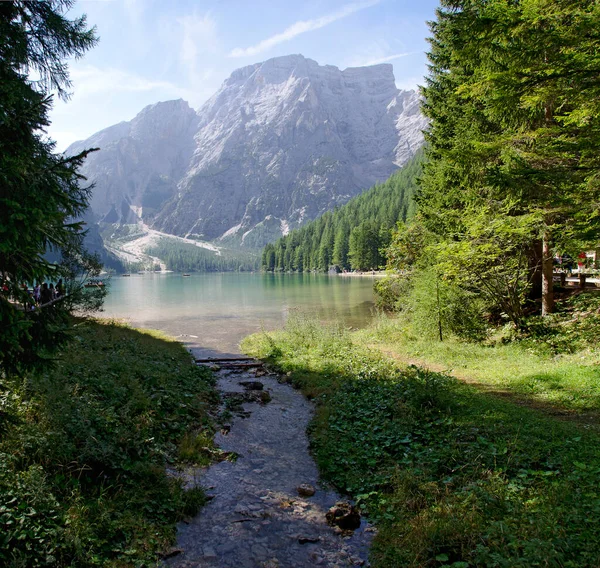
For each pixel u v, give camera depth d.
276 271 166.12
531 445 6.13
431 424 7.46
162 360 12.74
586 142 8.30
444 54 18.11
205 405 9.55
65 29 6.79
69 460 5.21
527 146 10.30
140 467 5.62
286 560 4.40
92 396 7.00
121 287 76.81
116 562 4.04
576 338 12.79
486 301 16.67
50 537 3.95
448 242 16.64
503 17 6.98
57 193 4.44
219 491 5.89
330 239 129.25
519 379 10.16
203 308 36.59
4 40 5.26
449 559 4.06
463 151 10.12
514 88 7.58
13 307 3.72
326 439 7.54
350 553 4.50
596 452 5.69
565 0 7.16
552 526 4.05
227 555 4.47
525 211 14.52
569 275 24.42
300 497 5.77
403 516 4.91
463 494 5.04
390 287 23.62
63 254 13.52
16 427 5.22
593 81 7.05
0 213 3.71
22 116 4.34
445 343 15.34
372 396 9.43
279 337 19.00
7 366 4.31
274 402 10.42
